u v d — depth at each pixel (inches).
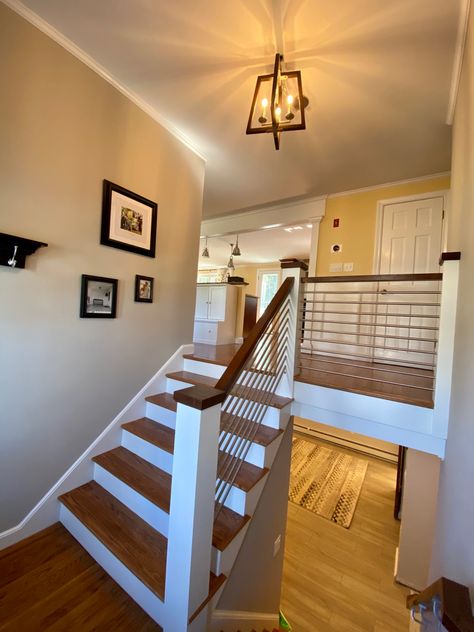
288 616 96.9
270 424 76.8
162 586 48.3
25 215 59.4
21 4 56.2
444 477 57.6
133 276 85.4
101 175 74.1
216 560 52.0
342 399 75.5
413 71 66.4
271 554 82.8
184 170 100.8
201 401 40.0
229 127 92.4
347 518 147.4
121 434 83.5
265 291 338.0
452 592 28.1
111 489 71.6
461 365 48.5
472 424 37.7
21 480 62.2
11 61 55.9
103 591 53.7
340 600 103.7
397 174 117.7
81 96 68.3
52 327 65.9
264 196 144.3
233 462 60.6
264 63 67.7
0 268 56.9
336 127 88.4
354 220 134.6
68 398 70.3
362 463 202.5
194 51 65.3
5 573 55.9
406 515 113.1
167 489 65.1
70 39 64.1
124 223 80.4
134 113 81.6
